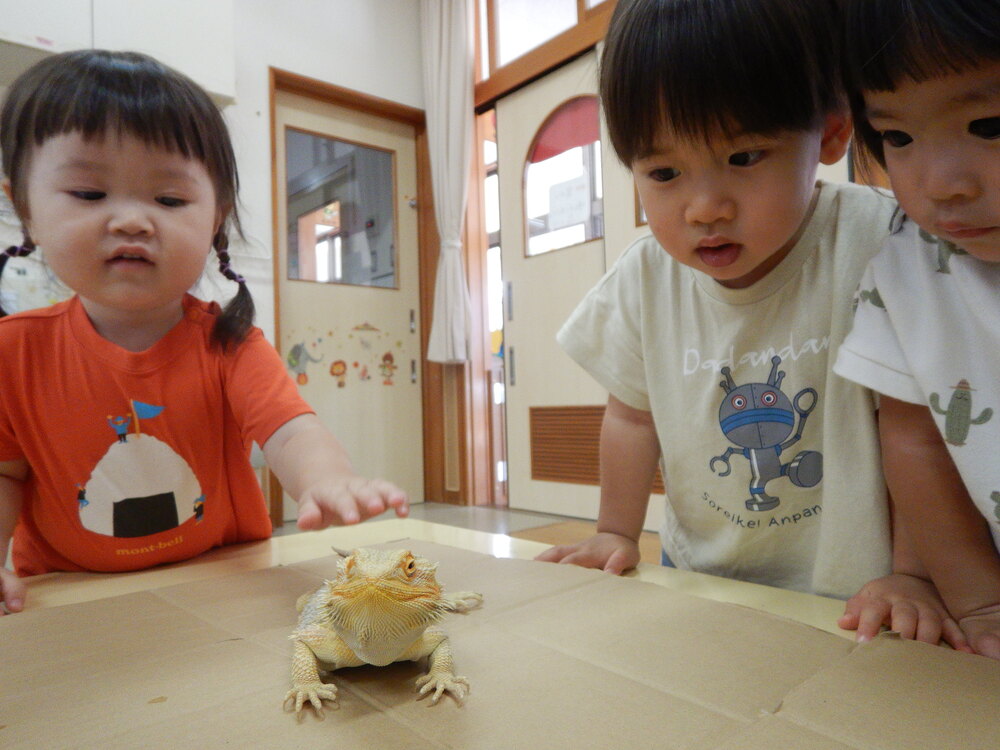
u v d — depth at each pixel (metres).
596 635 0.54
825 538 0.80
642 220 2.69
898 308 0.65
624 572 0.78
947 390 0.61
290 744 0.38
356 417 3.41
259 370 0.90
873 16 0.47
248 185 2.87
